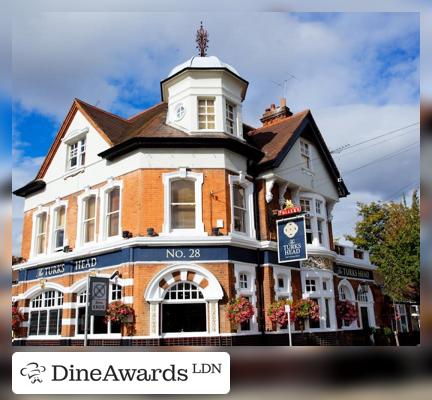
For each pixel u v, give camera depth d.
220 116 16.31
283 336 15.55
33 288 18.19
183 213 15.12
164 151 15.38
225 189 15.33
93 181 17.02
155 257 14.17
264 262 15.99
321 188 20.17
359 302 22.12
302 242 15.07
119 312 13.48
